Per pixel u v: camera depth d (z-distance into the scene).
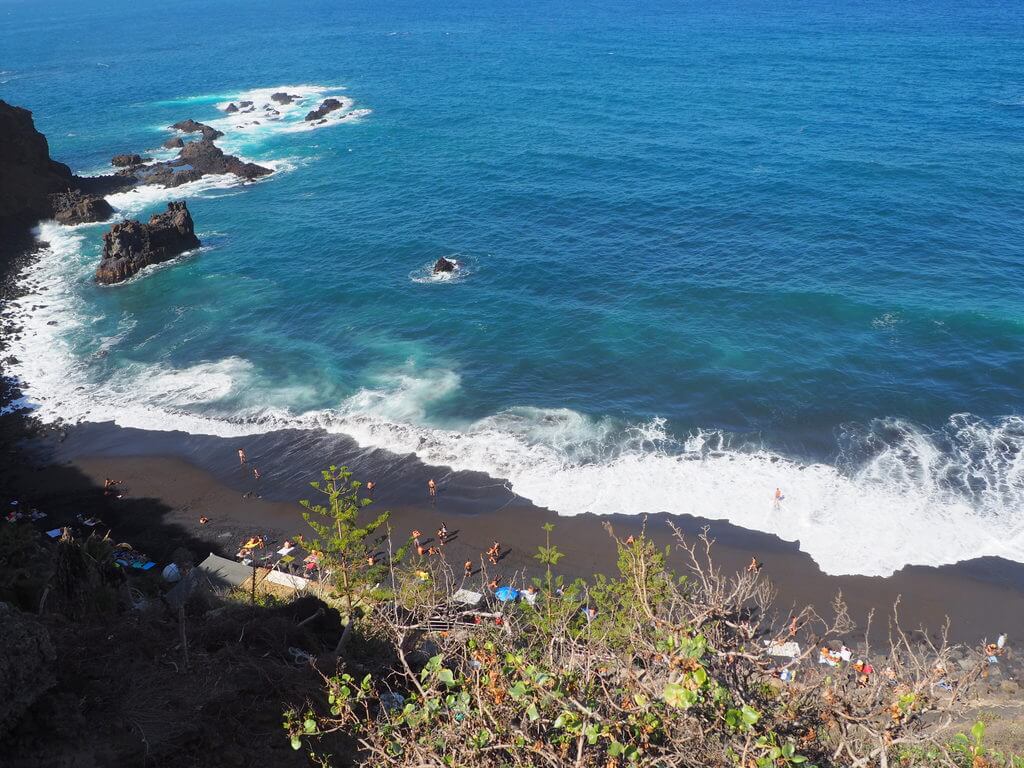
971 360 49.22
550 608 17.41
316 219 79.50
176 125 118.12
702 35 176.38
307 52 191.12
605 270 64.44
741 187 79.69
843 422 44.66
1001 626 32.12
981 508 37.91
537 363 52.28
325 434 46.56
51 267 71.06
